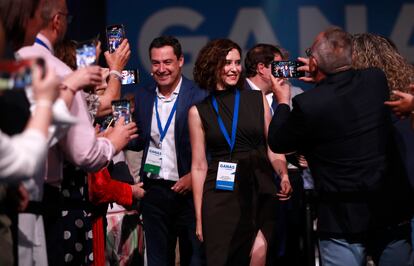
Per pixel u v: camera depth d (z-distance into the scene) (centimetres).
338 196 379
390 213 378
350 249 384
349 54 378
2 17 297
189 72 746
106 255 502
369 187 374
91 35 736
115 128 352
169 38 517
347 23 750
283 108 399
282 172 468
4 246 288
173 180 515
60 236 358
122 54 409
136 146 527
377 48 400
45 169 323
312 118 370
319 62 378
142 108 523
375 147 375
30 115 294
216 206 456
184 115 511
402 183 379
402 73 396
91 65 328
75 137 324
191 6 745
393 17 748
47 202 334
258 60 577
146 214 519
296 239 610
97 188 394
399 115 362
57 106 275
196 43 746
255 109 465
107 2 739
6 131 291
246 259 457
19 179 249
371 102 375
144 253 534
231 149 460
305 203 551
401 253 383
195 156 466
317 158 383
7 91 294
